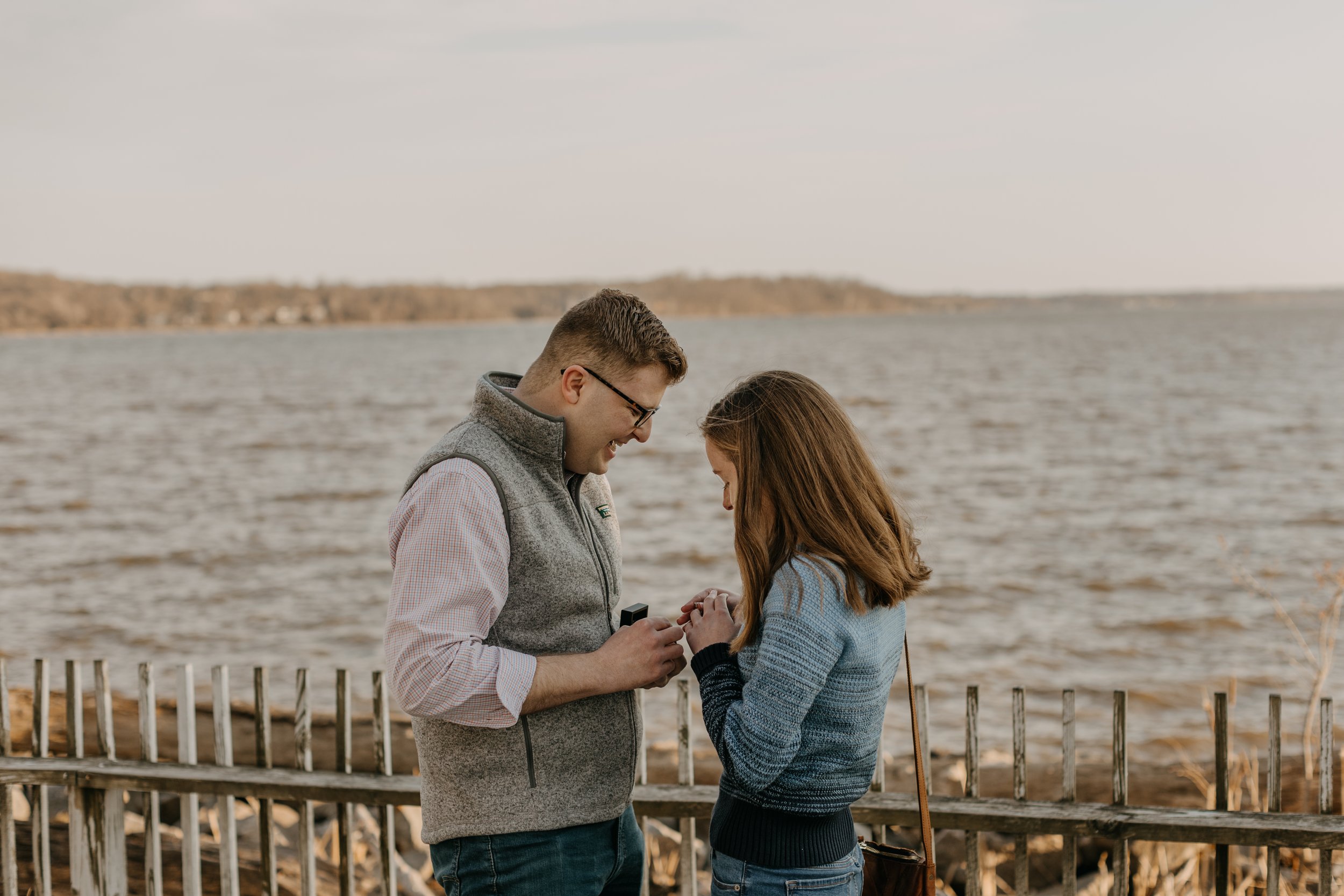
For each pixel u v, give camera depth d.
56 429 32.31
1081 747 7.02
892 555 2.06
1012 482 19.03
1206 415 31.53
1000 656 9.15
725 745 2.00
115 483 20.72
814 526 2.04
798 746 1.97
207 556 13.73
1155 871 4.02
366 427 32.16
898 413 32.75
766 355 76.75
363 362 84.69
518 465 2.13
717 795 2.78
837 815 2.12
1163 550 13.25
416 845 4.65
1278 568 11.69
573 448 2.21
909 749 6.98
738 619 2.25
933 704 8.00
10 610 11.10
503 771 2.11
